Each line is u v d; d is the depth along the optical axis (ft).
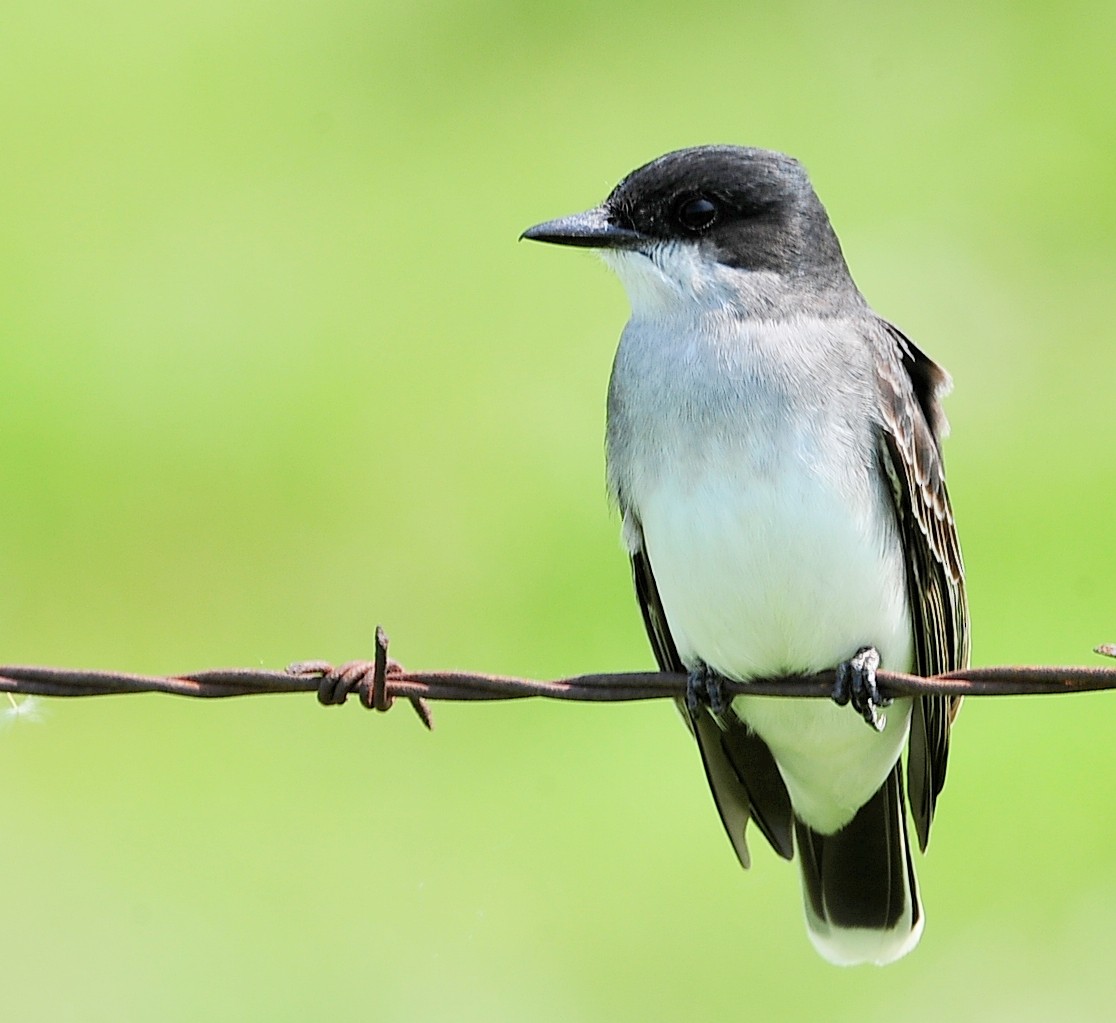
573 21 60.59
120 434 46.91
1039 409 47.14
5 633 43.29
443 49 59.77
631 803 37.17
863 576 26.45
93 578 44.37
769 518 26.16
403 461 46.09
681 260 27.48
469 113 57.41
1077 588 42.55
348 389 47.80
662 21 60.54
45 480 45.85
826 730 27.73
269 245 52.60
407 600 43.60
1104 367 48.47
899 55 58.65
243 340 49.37
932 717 27.22
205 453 46.39
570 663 41.88
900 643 27.25
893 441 26.63
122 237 53.16
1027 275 50.65
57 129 57.16
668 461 26.63
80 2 62.13
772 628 26.63
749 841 35.91
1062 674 23.82
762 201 27.55
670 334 27.25
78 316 50.26
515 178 54.95
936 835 36.73
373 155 55.98
